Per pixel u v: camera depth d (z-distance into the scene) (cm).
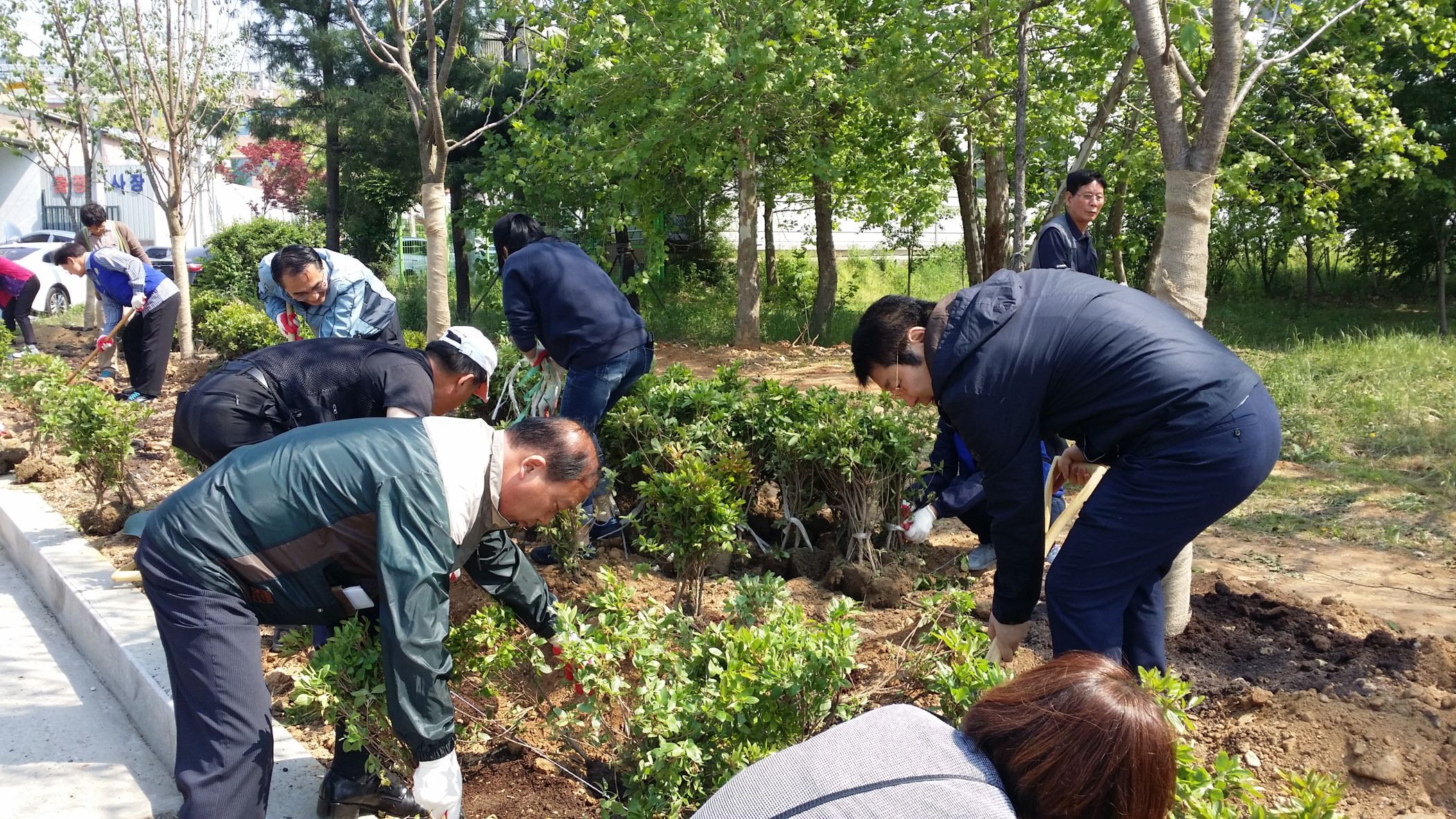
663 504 407
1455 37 940
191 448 353
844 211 1521
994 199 1231
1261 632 399
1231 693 353
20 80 1525
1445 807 298
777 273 2042
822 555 499
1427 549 518
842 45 1092
